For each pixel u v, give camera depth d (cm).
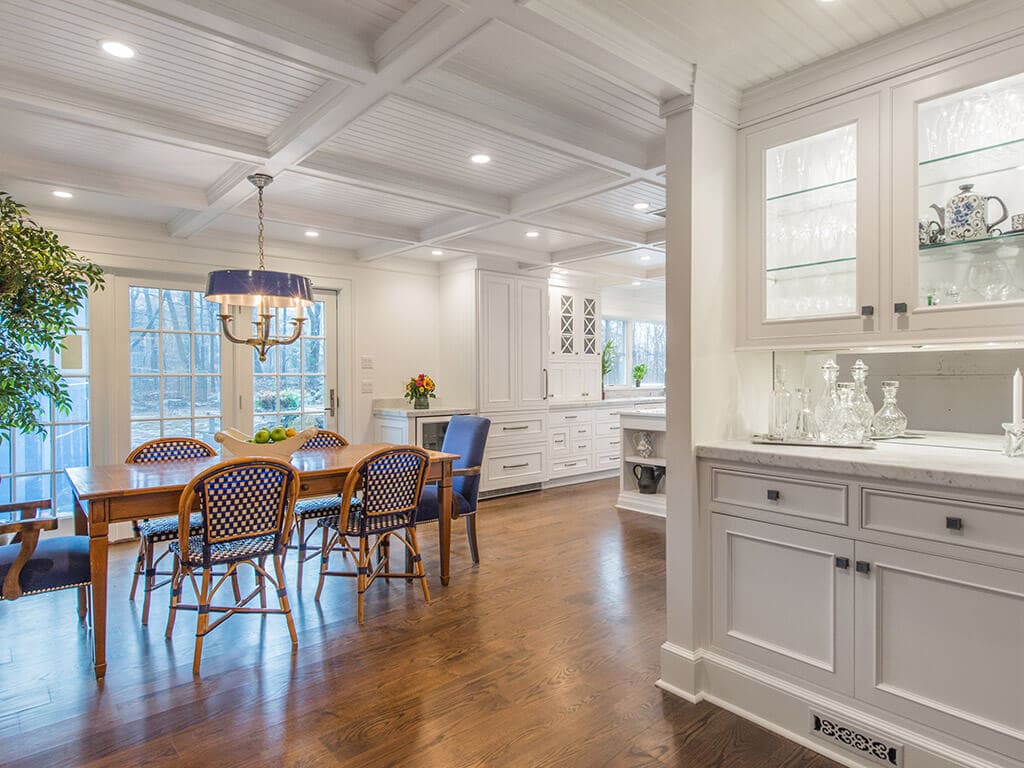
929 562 171
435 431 551
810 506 196
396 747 193
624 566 377
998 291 189
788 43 204
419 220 452
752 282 237
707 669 224
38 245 318
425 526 477
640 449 537
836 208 221
